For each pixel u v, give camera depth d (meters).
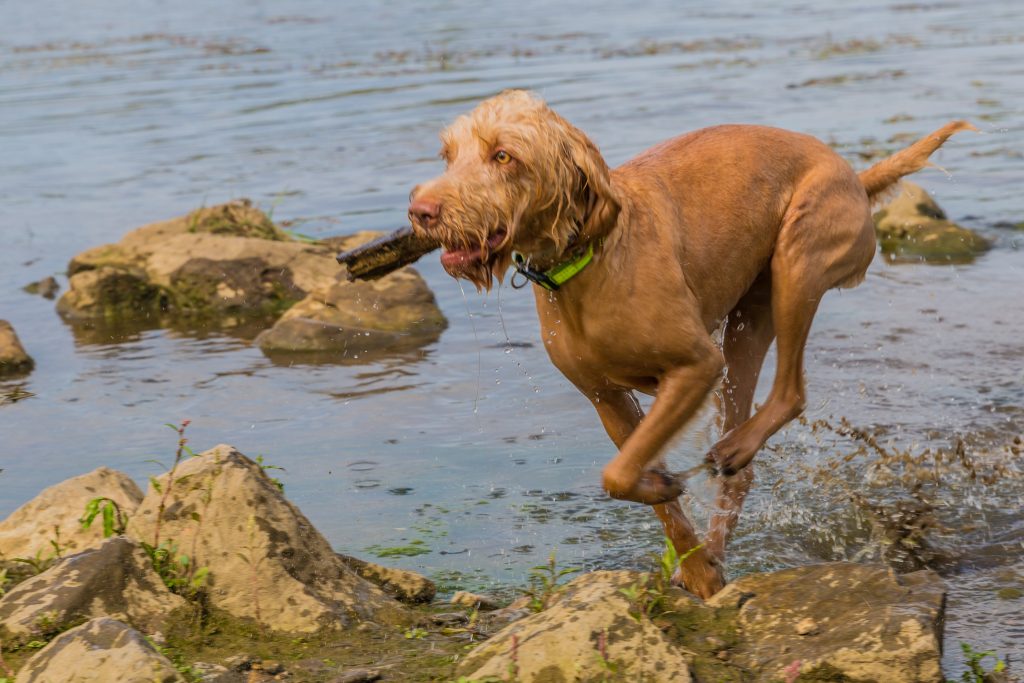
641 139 23.83
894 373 12.92
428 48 41.06
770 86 29.72
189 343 15.95
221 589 7.73
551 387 13.17
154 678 6.43
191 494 8.09
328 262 18.09
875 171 9.88
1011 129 23.86
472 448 11.46
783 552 9.06
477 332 15.48
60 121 31.11
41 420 12.88
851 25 42.00
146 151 27.12
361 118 28.98
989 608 7.86
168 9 63.22
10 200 23.69
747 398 9.30
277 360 14.89
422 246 8.62
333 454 11.45
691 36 41.38
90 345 16.02
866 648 6.75
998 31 37.59
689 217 8.25
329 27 50.44
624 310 7.54
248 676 6.91
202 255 18.03
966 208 19.45
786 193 8.82
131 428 12.48
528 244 7.22
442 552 9.24
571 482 10.56
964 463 10.46
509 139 6.93
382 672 6.95
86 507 8.25
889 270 16.95
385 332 15.55
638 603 7.16
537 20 49.59
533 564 9.00
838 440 11.27
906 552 8.88
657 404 7.75
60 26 55.44
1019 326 14.19
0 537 8.77
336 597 7.88
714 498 9.24
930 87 28.33
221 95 33.47
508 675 6.56
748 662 6.89
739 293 8.71
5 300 18.36
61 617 7.25
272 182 23.47
